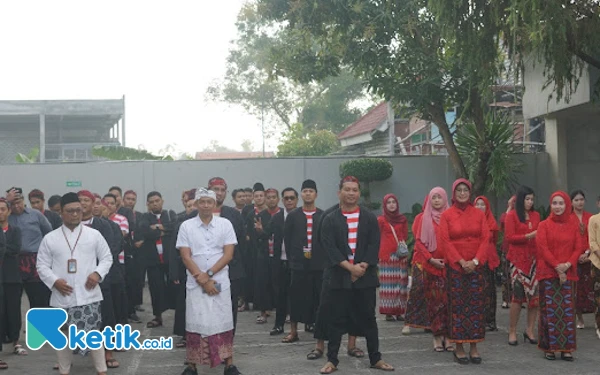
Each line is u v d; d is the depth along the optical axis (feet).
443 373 24.27
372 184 55.31
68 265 22.36
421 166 55.52
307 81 51.39
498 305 39.11
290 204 32.22
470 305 25.41
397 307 33.91
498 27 35.78
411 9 44.86
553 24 32.86
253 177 54.49
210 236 23.58
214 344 23.27
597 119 54.85
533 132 62.69
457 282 25.46
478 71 37.76
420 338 30.30
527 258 28.25
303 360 26.53
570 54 35.88
